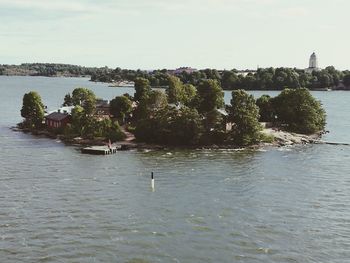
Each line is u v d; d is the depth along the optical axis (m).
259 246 71.25
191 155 138.00
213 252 69.12
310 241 73.25
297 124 183.62
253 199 93.12
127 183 104.12
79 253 68.38
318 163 127.19
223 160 130.50
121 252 68.81
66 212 84.62
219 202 91.06
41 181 105.06
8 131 183.88
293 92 188.12
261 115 198.00
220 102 178.38
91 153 138.50
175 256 67.75
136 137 158.00
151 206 88.38
